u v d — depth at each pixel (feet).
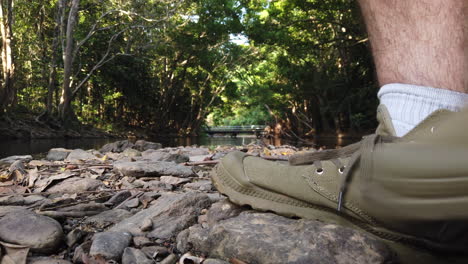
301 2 66.23
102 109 98.48
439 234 2.72
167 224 4.23
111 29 80.84
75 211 4.85
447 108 2.64
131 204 5.47
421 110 2.73
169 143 57.21
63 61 73.00
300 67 85.10
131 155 13.82
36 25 77.61
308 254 2.99
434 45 2.67
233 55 105.19
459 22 2.60
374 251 2.97
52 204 5.02
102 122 91.40
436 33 2.66
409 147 2.41
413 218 2.48
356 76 83.56
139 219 4.44
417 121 2.74
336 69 87.40
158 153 12.21
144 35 85.20
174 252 3.64
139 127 105.40
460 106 2.61
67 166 9.10
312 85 86.02
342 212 3.27
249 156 4.09
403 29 2.78
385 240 3.12
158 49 92.17
